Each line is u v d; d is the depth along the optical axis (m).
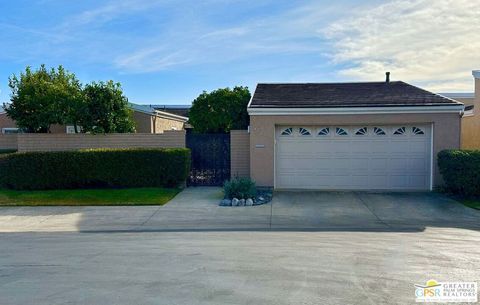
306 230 8.92
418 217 10.17
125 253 6.90
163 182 14.12
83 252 7.01
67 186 14.00
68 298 4.82
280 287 5.12
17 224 9.79
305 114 13.74
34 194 13.12
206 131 20.33
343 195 12.94
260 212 10.78
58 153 13.88
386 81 17.69
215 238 8.09
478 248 7.07
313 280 5.38
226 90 20.70
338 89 16.28
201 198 12.72
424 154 13.62
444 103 13.24
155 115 21.30
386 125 13.73
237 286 5.17
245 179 12.42
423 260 6.29
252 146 13.92
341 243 7.53
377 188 13.88
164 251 7.00
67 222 9.95
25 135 15.32
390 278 5.43
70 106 15.55
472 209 10.86
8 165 13.83
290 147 14.12
